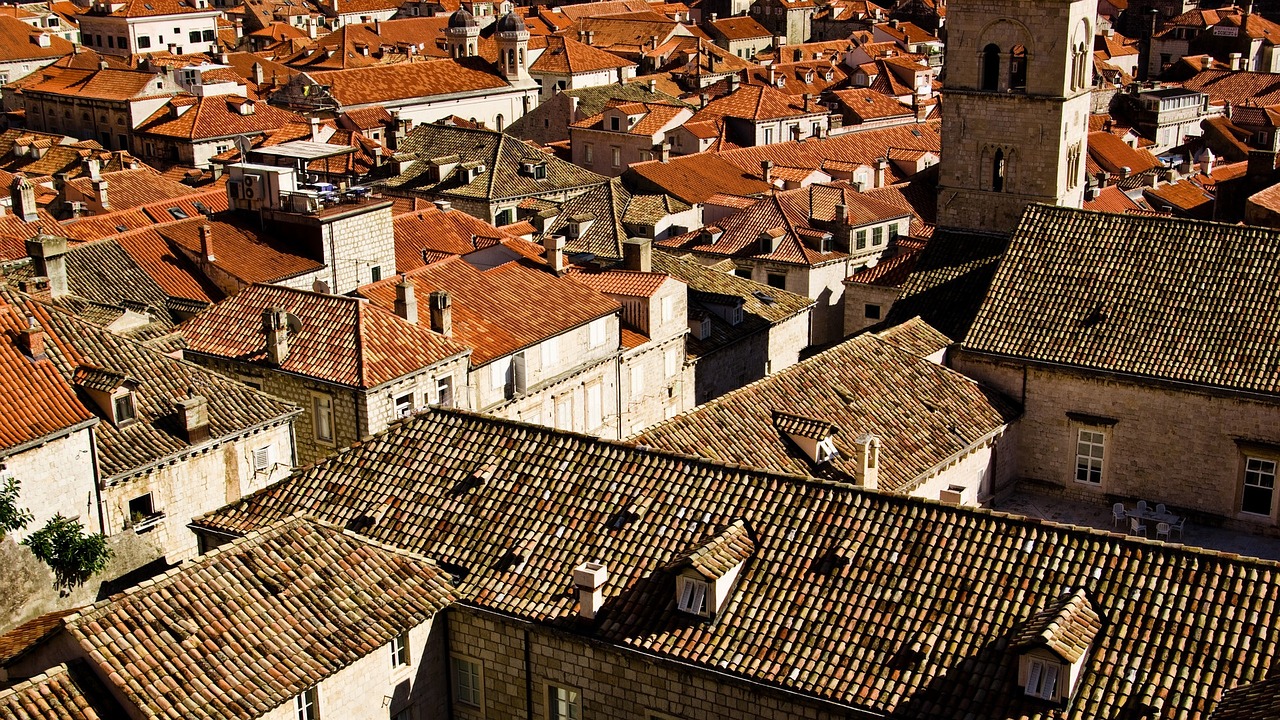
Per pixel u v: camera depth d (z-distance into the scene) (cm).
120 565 6250
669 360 9519
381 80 19350
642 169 13775
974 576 4594
